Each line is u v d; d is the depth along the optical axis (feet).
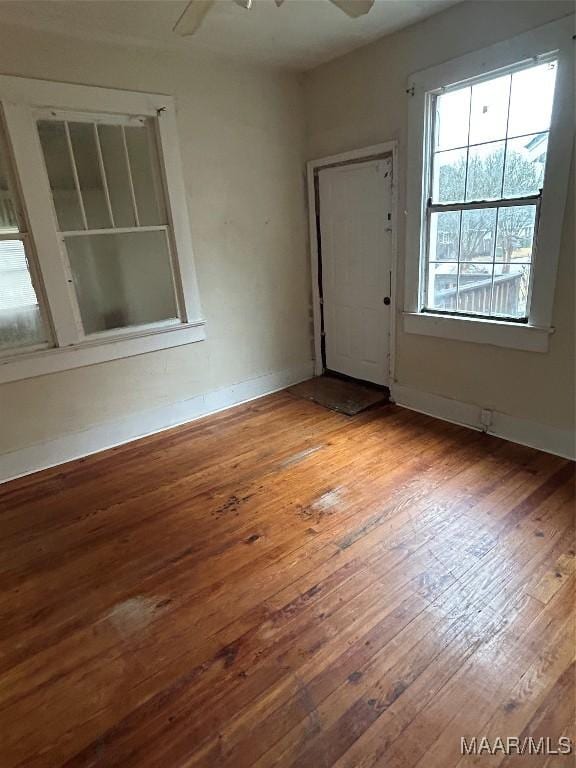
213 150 11.39
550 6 7.66
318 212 13.46
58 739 4.67
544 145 8.30
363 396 13.08
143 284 11.05
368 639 5.56
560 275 8.51
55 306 9.75
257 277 13.03
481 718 4.59
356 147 11.72
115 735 4.68
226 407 13.15
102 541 7.70
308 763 4.31
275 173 12.71
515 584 6.23
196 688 5.10
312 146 12.91
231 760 4.38
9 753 4.58
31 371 9.66
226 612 6.10
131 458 10.50
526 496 8.09
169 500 8.76
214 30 9.47
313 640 5.60
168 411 12.00
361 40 10.41
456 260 10.29
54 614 6.27
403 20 9.45
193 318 11.89
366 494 8.50
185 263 11.42
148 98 10.12
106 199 10.17
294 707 4.83
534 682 4.91
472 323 10.12
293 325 14.29
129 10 8.26
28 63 8.68
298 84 12.57
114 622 6.07
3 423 9.57
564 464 9.00
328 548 7.16
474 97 9.16
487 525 7.43
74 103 9.26
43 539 7.84
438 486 8.59
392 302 11.98
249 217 12.46
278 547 7.27
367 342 13.35
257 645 5.59
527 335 9.21
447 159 9.93
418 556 6.86
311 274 14.29
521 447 9.77
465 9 8.73
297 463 9.80
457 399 11.03
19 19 8.32
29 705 5.04
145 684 5.19
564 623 5.60
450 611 5.87
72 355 10.14
